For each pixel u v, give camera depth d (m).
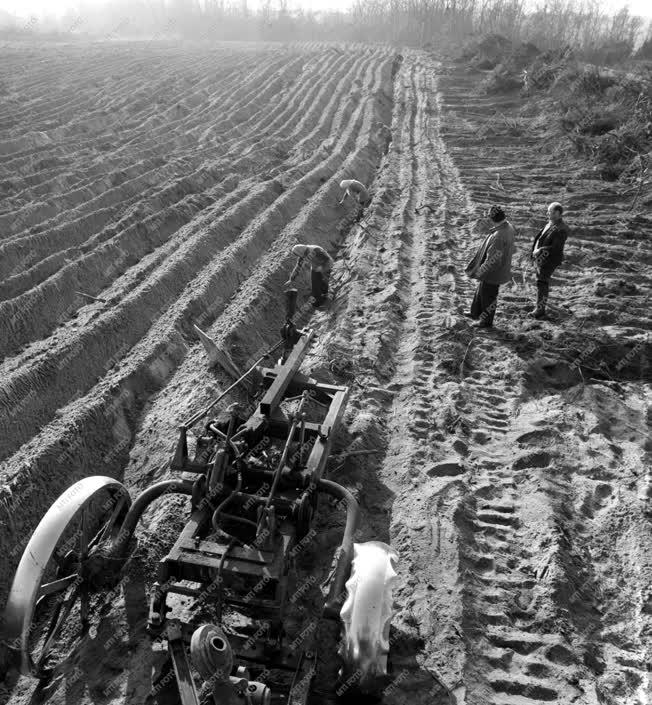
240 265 11.15
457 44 42.25
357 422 6.82
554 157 17.64
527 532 5.56
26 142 16.94
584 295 10.01
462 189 15.13
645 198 13.92
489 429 6.98
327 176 17.02
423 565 5.11
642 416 7.34
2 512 5.49
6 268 10.13
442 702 4.11
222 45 53.09
